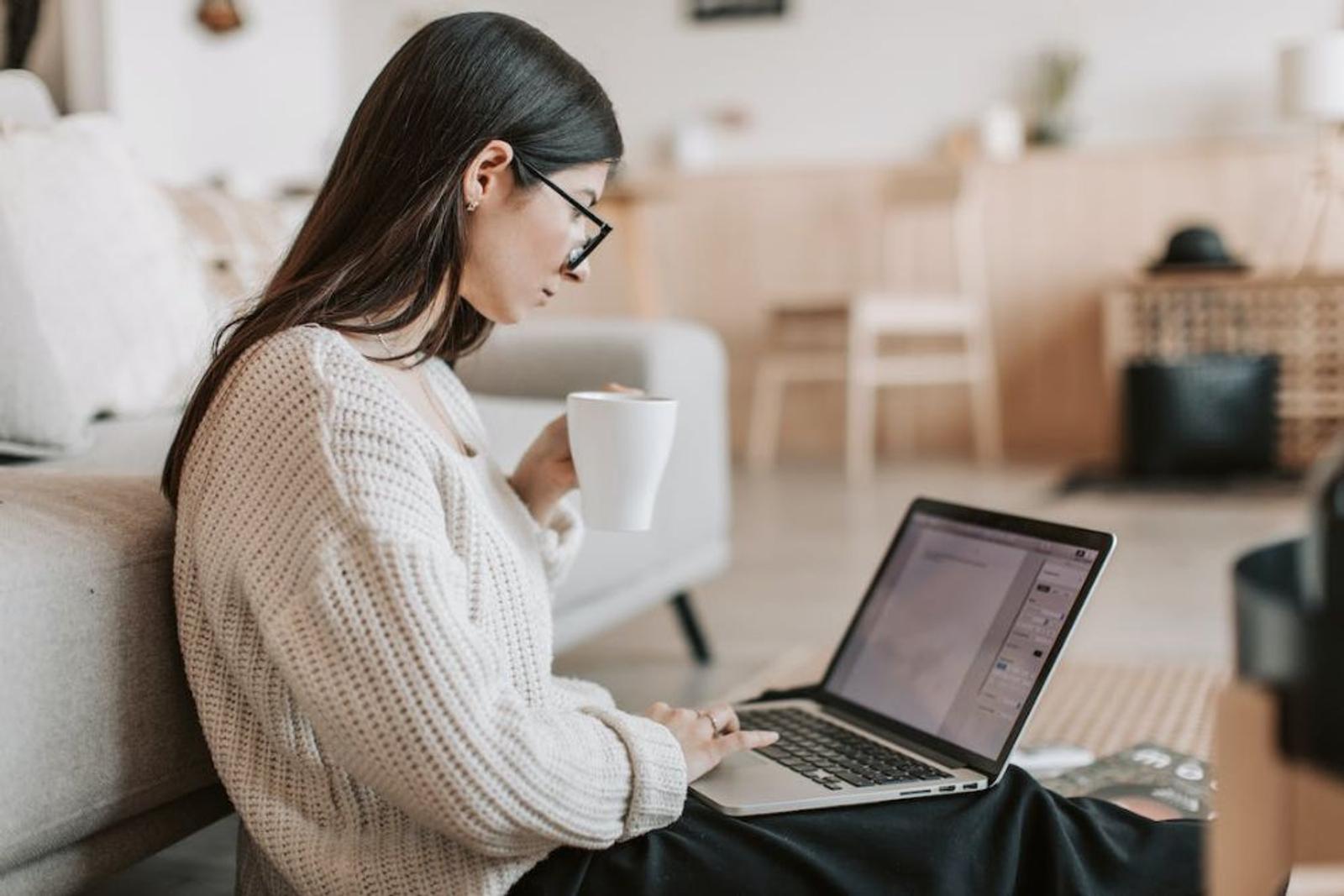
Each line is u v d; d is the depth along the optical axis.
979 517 1.21
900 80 5.39
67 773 0.97
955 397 5.38
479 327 1.14
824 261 5.45
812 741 1.14
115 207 1.87
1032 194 5.18
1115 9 5.14
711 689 2.17
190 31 4.53
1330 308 4.64
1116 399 4.82
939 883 0.95
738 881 0.94
